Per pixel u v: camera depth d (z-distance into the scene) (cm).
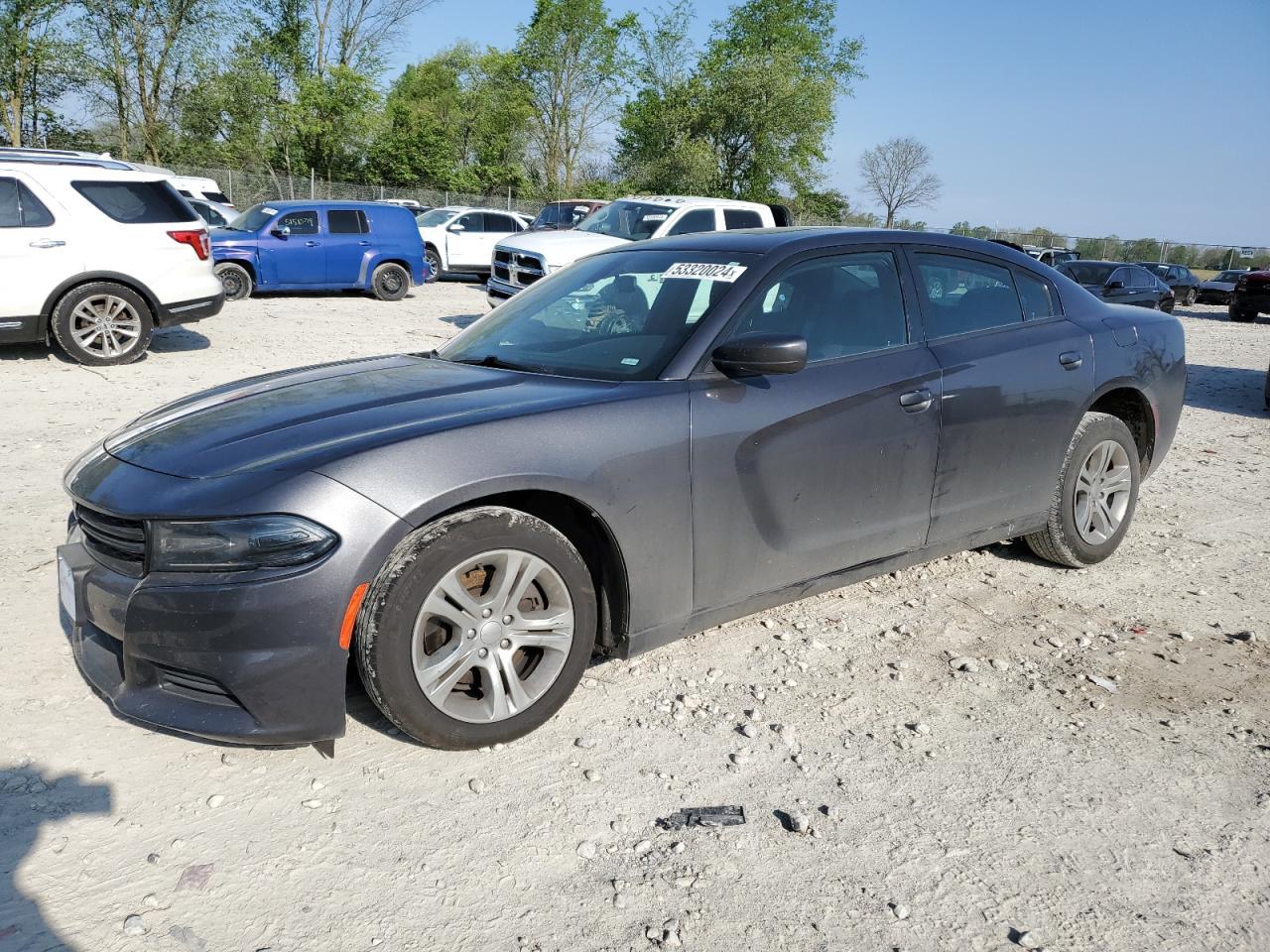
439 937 220
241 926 220
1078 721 328
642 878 243
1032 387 413
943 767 298
